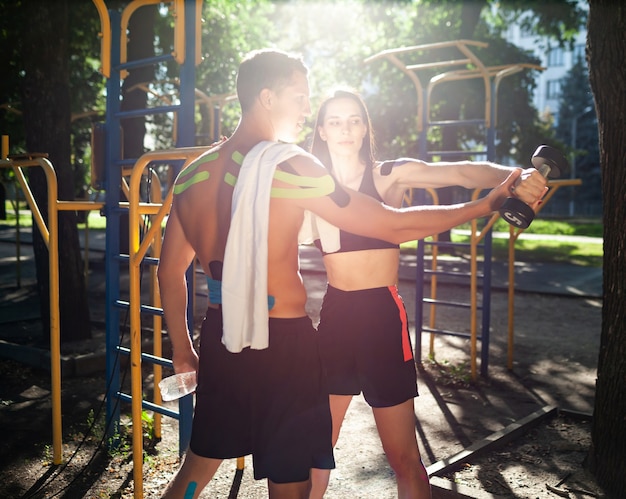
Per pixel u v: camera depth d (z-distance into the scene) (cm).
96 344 632
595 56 308
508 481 331
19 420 437
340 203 172
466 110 2091
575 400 507
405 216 176
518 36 6481
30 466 360
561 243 2188
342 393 261
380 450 391
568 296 1049
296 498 175
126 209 362
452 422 452
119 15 371
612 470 319
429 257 1661
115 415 380
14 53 986
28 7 635
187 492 186
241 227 168
